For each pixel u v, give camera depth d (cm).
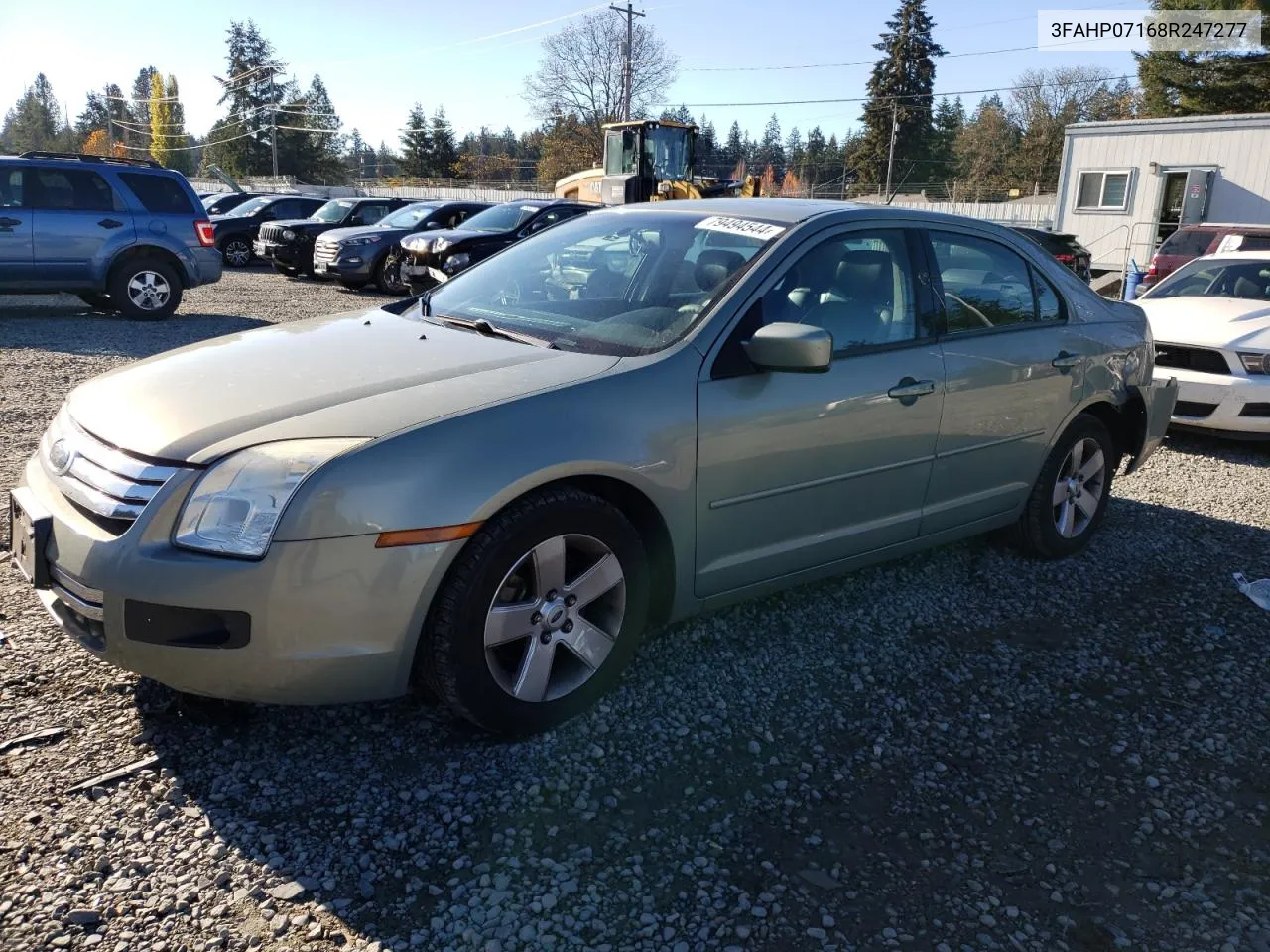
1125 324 496
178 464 259
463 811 269
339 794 272
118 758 281
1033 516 463
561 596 296
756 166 9481
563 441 284
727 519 333
